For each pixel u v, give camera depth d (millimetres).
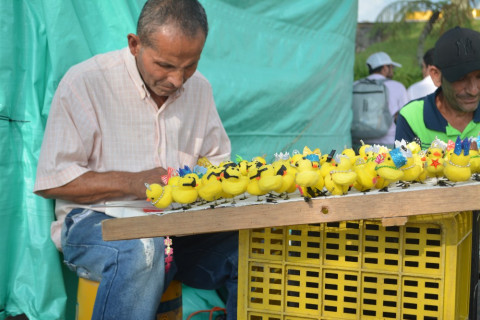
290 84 4305
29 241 2559
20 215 2584
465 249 1931
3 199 2504
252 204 1628
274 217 1614
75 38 2688
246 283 1811
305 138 4605
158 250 2004
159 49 2137
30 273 2562
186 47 2135
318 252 1757
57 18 2633
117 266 1981
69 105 2307
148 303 1988
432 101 2701
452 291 1649
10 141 2545
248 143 3908
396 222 1548
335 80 5184
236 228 1641
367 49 12047
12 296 2557
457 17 10680
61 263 2592
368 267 1721
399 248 1686
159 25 2121
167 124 2508
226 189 1633
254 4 4109
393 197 1545
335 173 1584
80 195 2254
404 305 1780
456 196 1516
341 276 1745
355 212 1569
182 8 2139
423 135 2732
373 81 6406
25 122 2576
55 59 2617
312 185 1571
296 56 4539
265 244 1798
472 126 2646
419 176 1749
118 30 2875
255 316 1895
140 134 2447
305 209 1598
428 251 1717
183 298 2883
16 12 2582
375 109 6301
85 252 2137
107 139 2398
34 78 2592
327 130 5062
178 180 1714
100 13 2855
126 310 1954
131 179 2281
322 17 4922
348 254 1735
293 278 1780
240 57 3904
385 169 1564
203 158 2537
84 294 2199
